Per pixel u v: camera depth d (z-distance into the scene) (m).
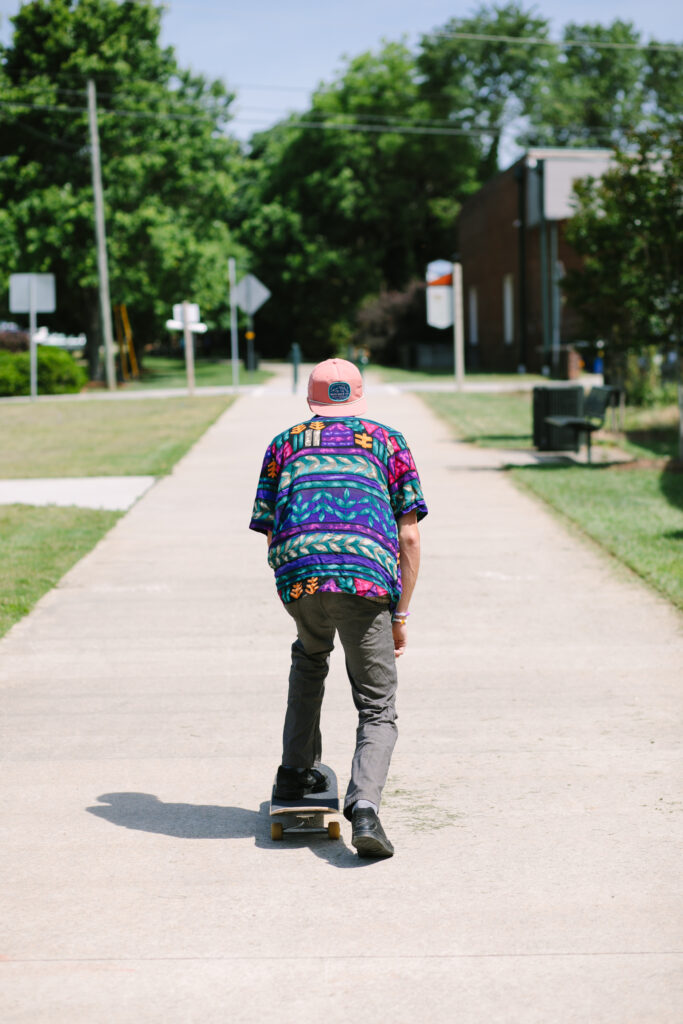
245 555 9.17
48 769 4.74
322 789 4.14
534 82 56.66
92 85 33.25
